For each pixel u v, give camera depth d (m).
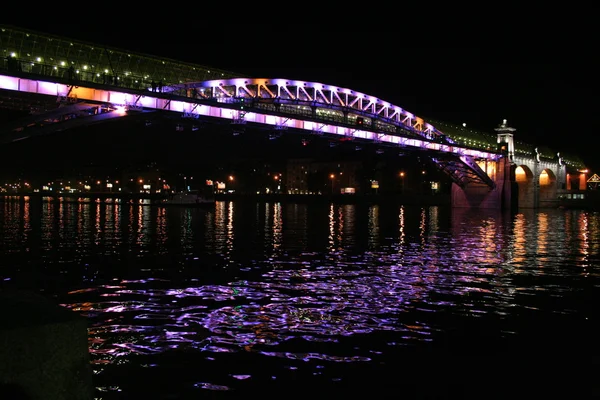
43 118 42.62
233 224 54.53
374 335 12.48
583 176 175.62
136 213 78.44
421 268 23.78
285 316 14.23
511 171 120.12
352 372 10.02
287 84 72.25
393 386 9.36
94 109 47.94
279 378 9.66
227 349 11.28
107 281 19.84
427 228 51.31
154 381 9.42
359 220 64.12
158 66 61.44
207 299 16.44
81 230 45.41
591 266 24.81
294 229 48.16
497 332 12.86
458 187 122.06
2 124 41.47
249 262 25.47
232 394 8.91
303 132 68.62
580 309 15.43
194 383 9.35
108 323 13.35
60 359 4.07
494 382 9.60
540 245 35.28
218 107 56.44
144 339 11.95
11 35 48.06
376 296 17.12
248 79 67.56
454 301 16.45
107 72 54.84
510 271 23.06
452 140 107.00
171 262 25.36
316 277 20.97
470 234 44.53
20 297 4.60
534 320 14.09
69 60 51.78
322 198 152.62
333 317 14.16
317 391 9.09
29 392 3.93
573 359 10.87
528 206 137.38
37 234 41.09
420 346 11.66
